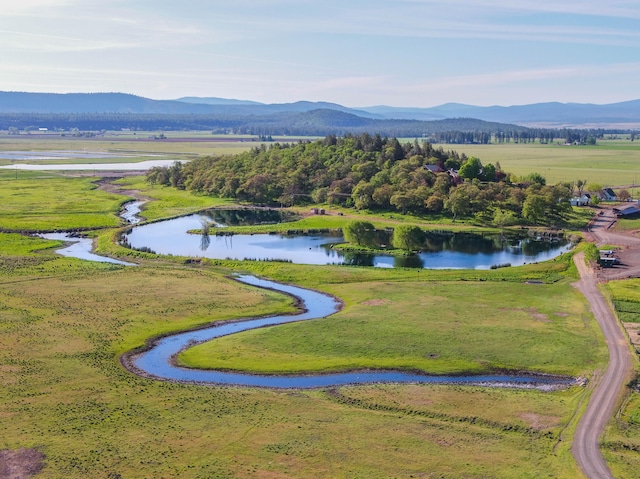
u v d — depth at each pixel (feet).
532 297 435.94
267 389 298.15
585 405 278.05
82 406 277.23
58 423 261.85
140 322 388.98
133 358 336.49
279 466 231.30
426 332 367.66
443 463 232.94
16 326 376.27
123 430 256.73
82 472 226.79
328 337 361.30
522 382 305.12
